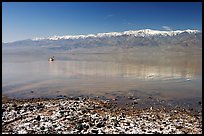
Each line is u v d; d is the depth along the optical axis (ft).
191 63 313.73
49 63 320.70
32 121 73.05
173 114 85.35
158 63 327.06
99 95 118.32
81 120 73.82
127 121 75.05
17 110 82.43
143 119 77.77
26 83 148.66
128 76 190.08
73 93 122.01
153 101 106.93
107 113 82.17
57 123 71.67
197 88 137.28
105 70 233.76
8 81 153.99
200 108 94.68
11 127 68.54
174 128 70.69
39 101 96.37
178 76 185.16
